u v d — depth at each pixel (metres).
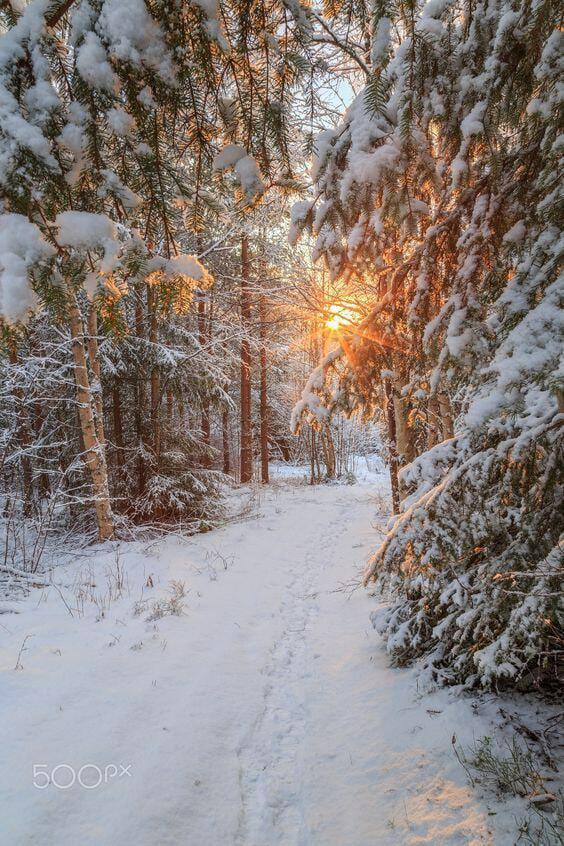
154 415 9.91
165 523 9.29
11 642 4.84
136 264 1.68
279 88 1.91
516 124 2.34
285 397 20.52
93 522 9.61
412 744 3.07
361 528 9.84
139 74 1.52
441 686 3.54
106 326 1.67
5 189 1.40
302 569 7.58
